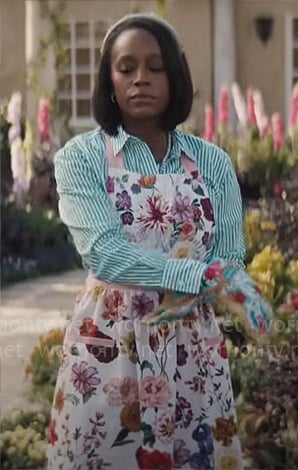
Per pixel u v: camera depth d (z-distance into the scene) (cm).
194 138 317
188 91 309
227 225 314
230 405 314
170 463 305
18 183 873
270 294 483
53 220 851
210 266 290
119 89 303
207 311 310
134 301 301
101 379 305
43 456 438
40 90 1020
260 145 859
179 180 306
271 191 828
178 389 308
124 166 304
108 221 299
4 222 843
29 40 1030
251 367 454
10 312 658
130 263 294
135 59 300
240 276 289
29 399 477
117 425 307
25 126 952
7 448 441
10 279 782
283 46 1095
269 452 432
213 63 1078
